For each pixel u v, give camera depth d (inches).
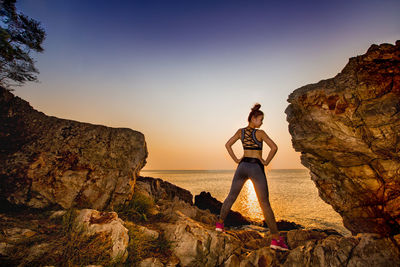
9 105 172.7
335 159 142.7
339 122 129.4
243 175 119.6
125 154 179.8
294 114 157.2
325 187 154.8
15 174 138.1
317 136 142.0
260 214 549.6
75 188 146.1
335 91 133.7
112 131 190.2
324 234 149.0
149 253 112.0
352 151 132.3
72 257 90.8
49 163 150.8
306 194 930.1
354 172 136.6
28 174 140.6
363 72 131.1
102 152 172.2
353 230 144.1
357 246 95.3
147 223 148.8
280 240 112.8
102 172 160.9
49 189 140.4
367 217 132.4
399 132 115.0
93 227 107.3
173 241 122.4
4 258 82.5
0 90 173.3
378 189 128.2
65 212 127.8
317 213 513.3
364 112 124.2
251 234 180.5
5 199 126.8
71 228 108.4
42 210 132.3
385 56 129.6
